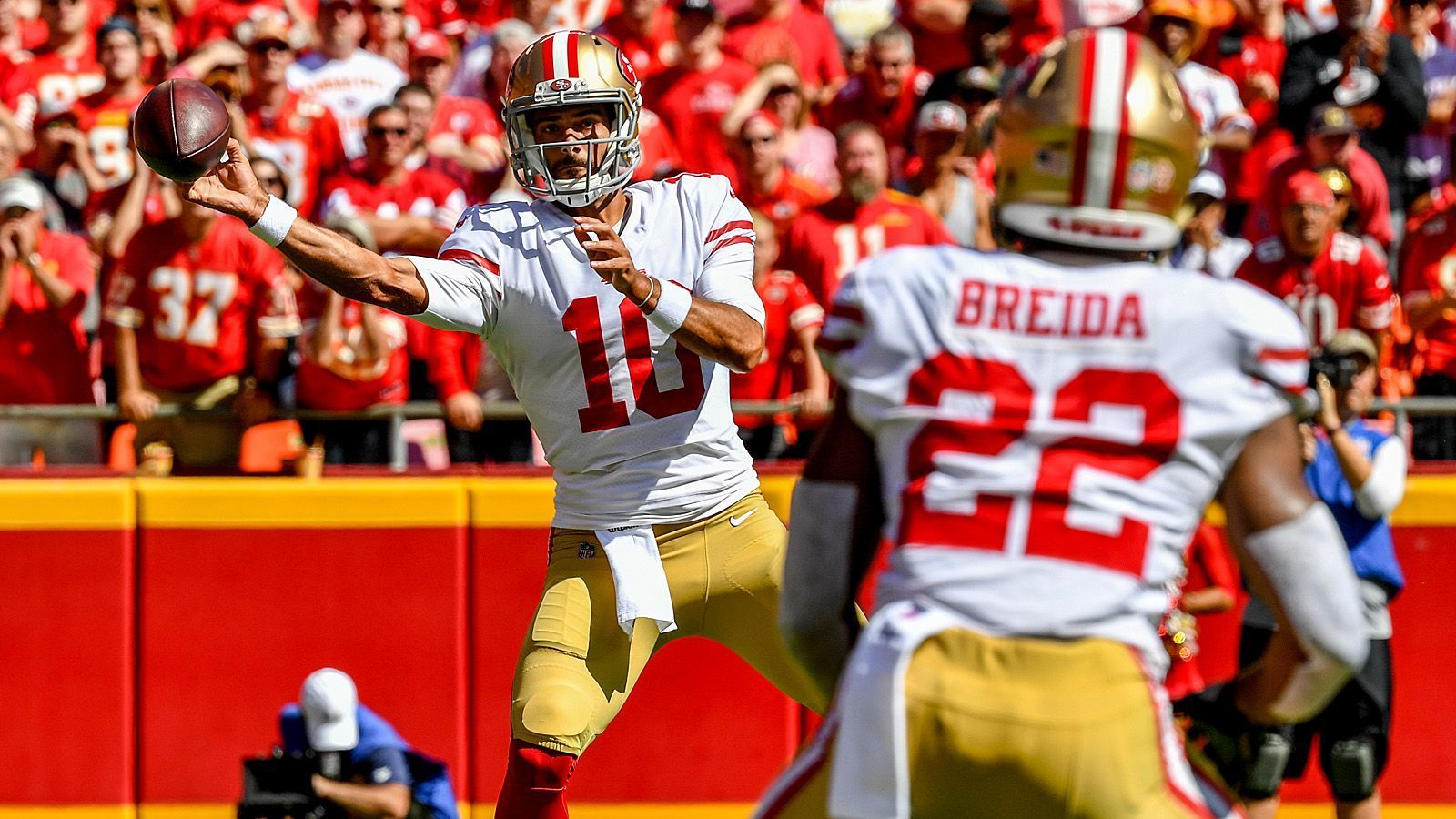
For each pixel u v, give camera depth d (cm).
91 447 2119
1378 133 2502
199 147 1023
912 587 810
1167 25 2492
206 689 1956
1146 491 799
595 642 1252
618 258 1077
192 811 1955
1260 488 810
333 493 1956
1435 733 1908
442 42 2523
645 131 2467
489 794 1955
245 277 2050
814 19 2756
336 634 1958
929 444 812
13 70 2653
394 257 1162
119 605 1956
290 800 1770
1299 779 1800
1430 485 1906
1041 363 806
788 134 2514
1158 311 804
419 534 1959
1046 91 828
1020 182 838
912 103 2550
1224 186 2567
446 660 1955
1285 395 808
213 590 1958
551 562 1293
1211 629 1889
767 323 2070
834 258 2122
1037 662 789
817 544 852
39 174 2373
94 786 1956
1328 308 2117
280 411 2033
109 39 2459
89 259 2202
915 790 801
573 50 1203
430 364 2080
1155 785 796
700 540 1273
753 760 1961
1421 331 2283
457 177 2386
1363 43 2498
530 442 2152
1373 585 1773
